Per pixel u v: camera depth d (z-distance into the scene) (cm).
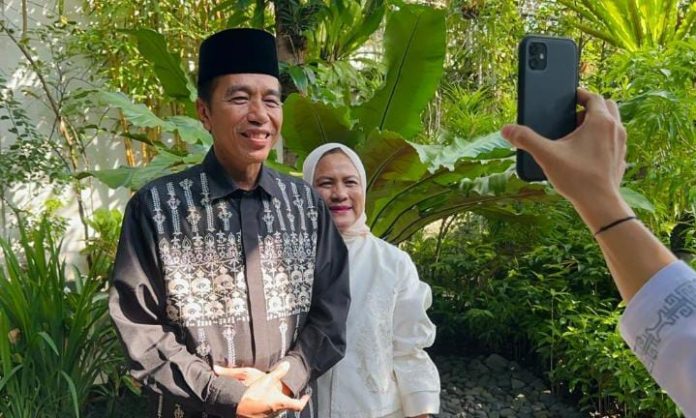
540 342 337
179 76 340
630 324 58
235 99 141
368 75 529
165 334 136
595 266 338
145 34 323
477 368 385
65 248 463
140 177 294
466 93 516
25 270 292
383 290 172
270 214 148
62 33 441
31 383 258
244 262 143
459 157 294
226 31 142
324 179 180
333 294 154
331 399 166
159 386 132
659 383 57
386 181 316
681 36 459
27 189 448
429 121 523
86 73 472
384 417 168
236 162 145
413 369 173
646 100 297
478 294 391
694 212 293
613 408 318
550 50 79
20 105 450
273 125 145
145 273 138
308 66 370
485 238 424
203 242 141
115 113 483
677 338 55
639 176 337
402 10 323
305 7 354
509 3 579
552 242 368
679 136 311
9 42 447
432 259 435
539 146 62
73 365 272
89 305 275
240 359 140
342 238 163
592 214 60
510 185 312
